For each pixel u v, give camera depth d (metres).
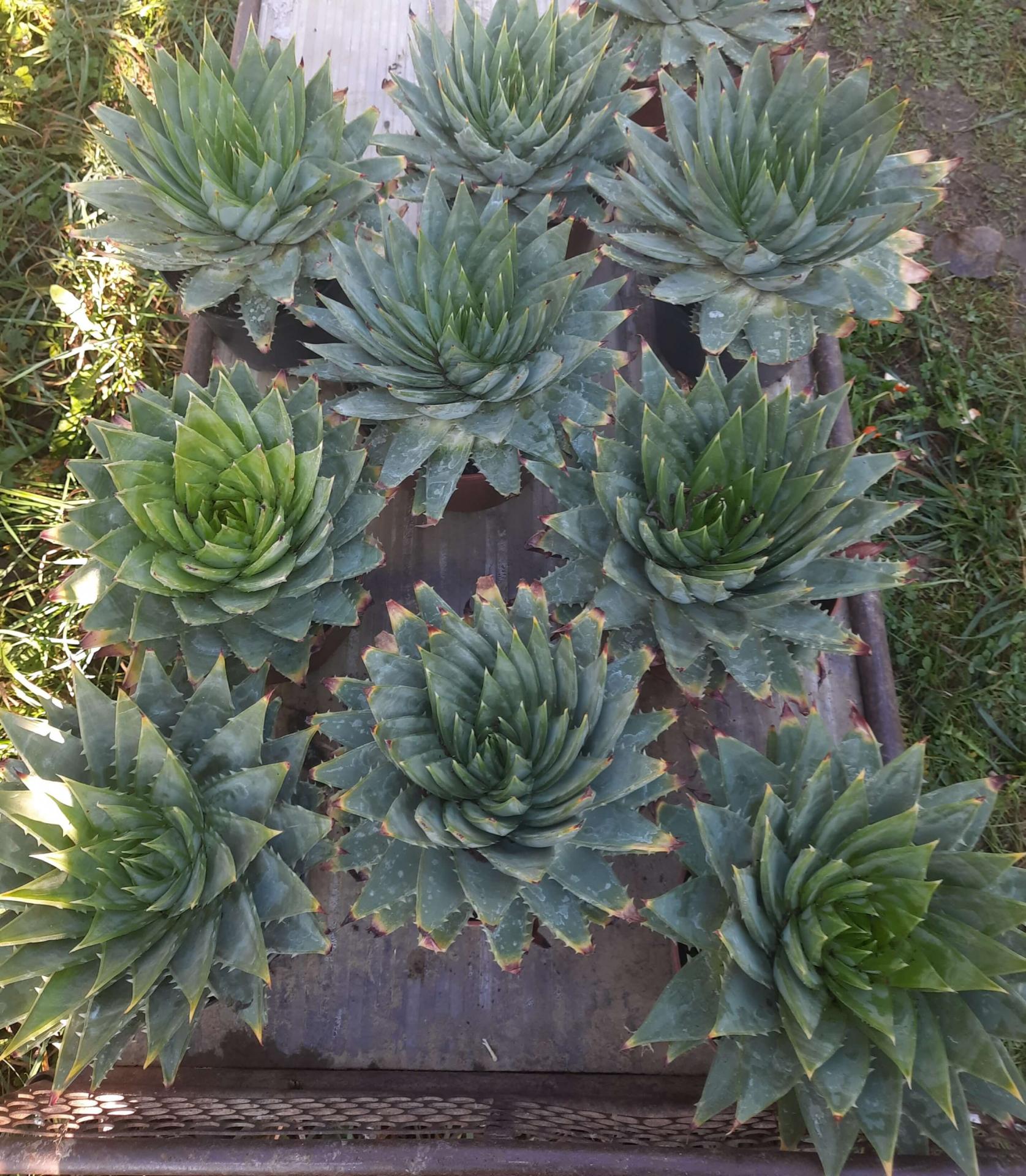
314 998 1.98
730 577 1.65
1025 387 2.87
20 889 1.37
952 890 1.44
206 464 1.79
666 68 2.58
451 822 1.47
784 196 1.95
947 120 3.24
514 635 1.56
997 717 2.53
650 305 2.71
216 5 3.33
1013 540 2.68
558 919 1.54
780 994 1.44
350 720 1.71
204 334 2.55
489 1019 1.97
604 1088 1.87
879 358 2.95
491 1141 1.52
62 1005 1.43
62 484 2.75
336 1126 1.61
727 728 2.21
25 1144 1.49
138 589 1.79
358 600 1.93
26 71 3.22
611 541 1.81
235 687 1.83
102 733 1.64
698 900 1.54
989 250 3.03
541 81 2.23
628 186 2.17
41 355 2.91
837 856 1.50
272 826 1.66
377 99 2.89
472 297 1.94
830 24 3.36
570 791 1.50
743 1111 1.35
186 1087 1.82
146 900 1.48
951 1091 1.36
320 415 1.87
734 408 1.89
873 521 1.75
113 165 3.09
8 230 3.04
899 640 2.60
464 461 1.99
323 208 2.18
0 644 2.47
